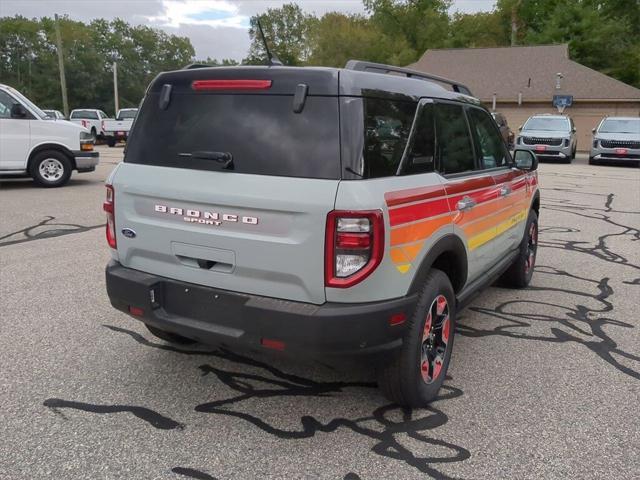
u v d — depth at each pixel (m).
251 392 3.66
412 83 3.55
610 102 31.42
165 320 3.34
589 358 4.26
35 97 75.38
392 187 3.05
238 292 3.15
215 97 3.27
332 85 2.96
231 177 3.09
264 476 2.82
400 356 3.24
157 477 2.80
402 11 54.31
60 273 6.12
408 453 3.03
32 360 4.04
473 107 4.42
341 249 2.85
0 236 7.81
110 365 4.00
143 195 3.41
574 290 5.95
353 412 3.44
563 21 42.75
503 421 3.36
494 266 4.86
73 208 9.95
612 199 12.35
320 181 2.89
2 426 3.21
